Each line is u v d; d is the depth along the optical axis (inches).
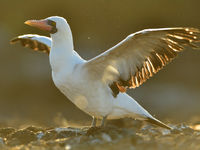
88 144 356.5
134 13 1279.5
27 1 1280.8
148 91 1029.8
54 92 1039.6
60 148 351.3
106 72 402.6
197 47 391.5
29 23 416.5
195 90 1059.3
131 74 409.1
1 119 743.7
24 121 690.8
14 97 1039.0
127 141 355.3
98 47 1216.2
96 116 424.8
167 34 379.6
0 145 378.9
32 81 1075.9
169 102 983.6
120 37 1251.8
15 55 1143.0
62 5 1251.8
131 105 418.9
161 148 338.0
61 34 412.2
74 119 756.6
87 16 1244.5
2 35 1218.6
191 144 352.2
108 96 411.5
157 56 398.9
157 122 424.2
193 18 1309.1
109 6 1262.3
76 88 407.5
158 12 1294.3
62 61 407.5
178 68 1127.6
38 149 351.9
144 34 373.4
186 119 648.4
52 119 725.9
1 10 1284.4
